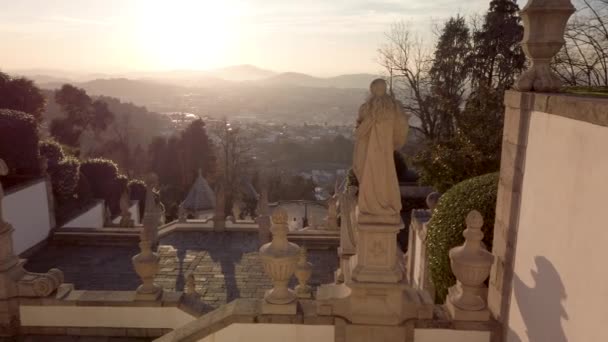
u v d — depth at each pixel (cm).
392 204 590
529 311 534
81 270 1811
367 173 582
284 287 629
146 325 838
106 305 830
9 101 3164
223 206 2388
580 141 433
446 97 2733
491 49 2967
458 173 1822
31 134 2067
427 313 618
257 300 660
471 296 627
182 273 1789
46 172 2166
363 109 570
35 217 2034
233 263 1908
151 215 2164
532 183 538
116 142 6012
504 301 605
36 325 829
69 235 2133
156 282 1692
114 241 2136
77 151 3697
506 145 611
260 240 2169
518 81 577
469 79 3052
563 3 535
